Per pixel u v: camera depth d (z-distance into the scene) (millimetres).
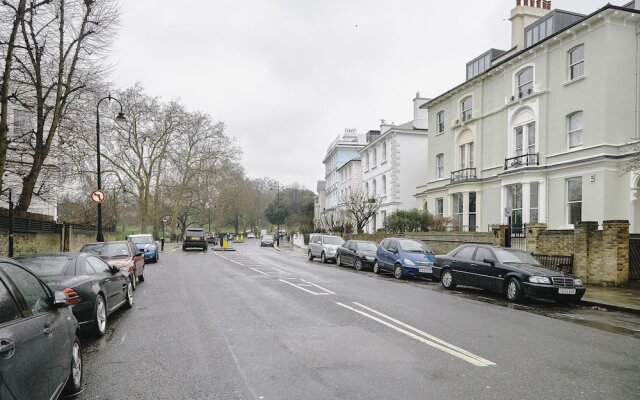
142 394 5066
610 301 11859
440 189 31672
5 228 16047
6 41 15188
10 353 3205
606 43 19891
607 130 19750
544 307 11578
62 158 21094
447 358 6453
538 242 17328
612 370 5988
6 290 3740
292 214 96688
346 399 4859
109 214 40688
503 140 26219
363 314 9781
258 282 15766
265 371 5828
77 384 5121
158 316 9656
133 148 50688
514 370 5930
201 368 5977
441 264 15422
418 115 40281
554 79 22625
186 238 42906
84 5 17641
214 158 58469
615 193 19719
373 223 43219
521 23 27125
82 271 8164
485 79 28016
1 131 14664
